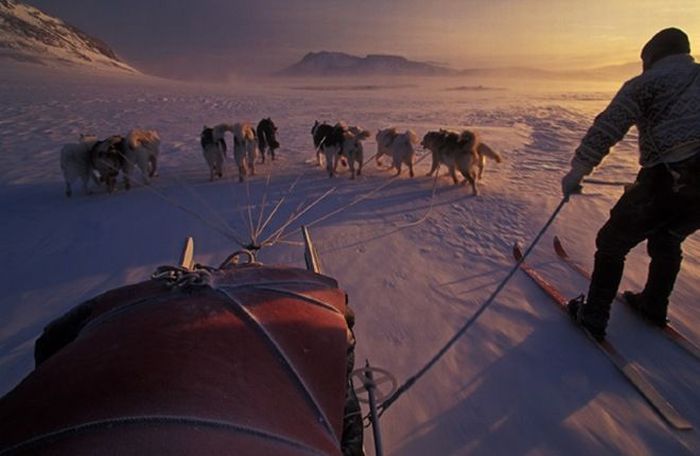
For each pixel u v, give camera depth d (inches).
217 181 315.9
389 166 370.3
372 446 79.4
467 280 146.3
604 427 82.4
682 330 112.3
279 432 31.2
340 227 204.7
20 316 130.2
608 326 114.0
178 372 31.6
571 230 188.5
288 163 390.3
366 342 111.9
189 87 2472.9
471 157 257.0
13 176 332.8
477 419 85.7
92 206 249.0
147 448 25.9
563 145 441.1
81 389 29.6
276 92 2220.7
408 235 192.5
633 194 96.2
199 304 43.3
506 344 109.3
